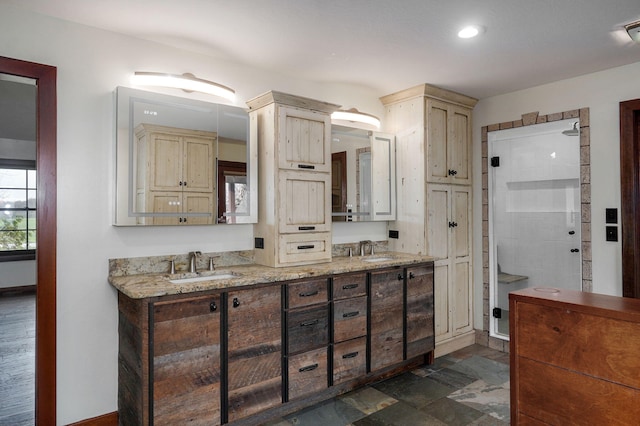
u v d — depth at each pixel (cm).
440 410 249
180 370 196
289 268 262
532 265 349
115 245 233
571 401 162
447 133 359
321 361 251
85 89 224
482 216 380
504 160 367
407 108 354
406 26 230
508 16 219
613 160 300
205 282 211
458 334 367
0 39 202
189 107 251
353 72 306
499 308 370
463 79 324
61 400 216
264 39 246
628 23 227
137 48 241
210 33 237
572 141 323
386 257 331
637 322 143
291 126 274
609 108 302
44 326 210
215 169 259
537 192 345
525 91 351
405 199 355
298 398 240
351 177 330
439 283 349
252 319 221
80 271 221
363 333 275
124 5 203
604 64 292
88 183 224
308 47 258
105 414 228
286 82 309
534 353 175
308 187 283
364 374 275
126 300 214
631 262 289
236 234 279
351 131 331
